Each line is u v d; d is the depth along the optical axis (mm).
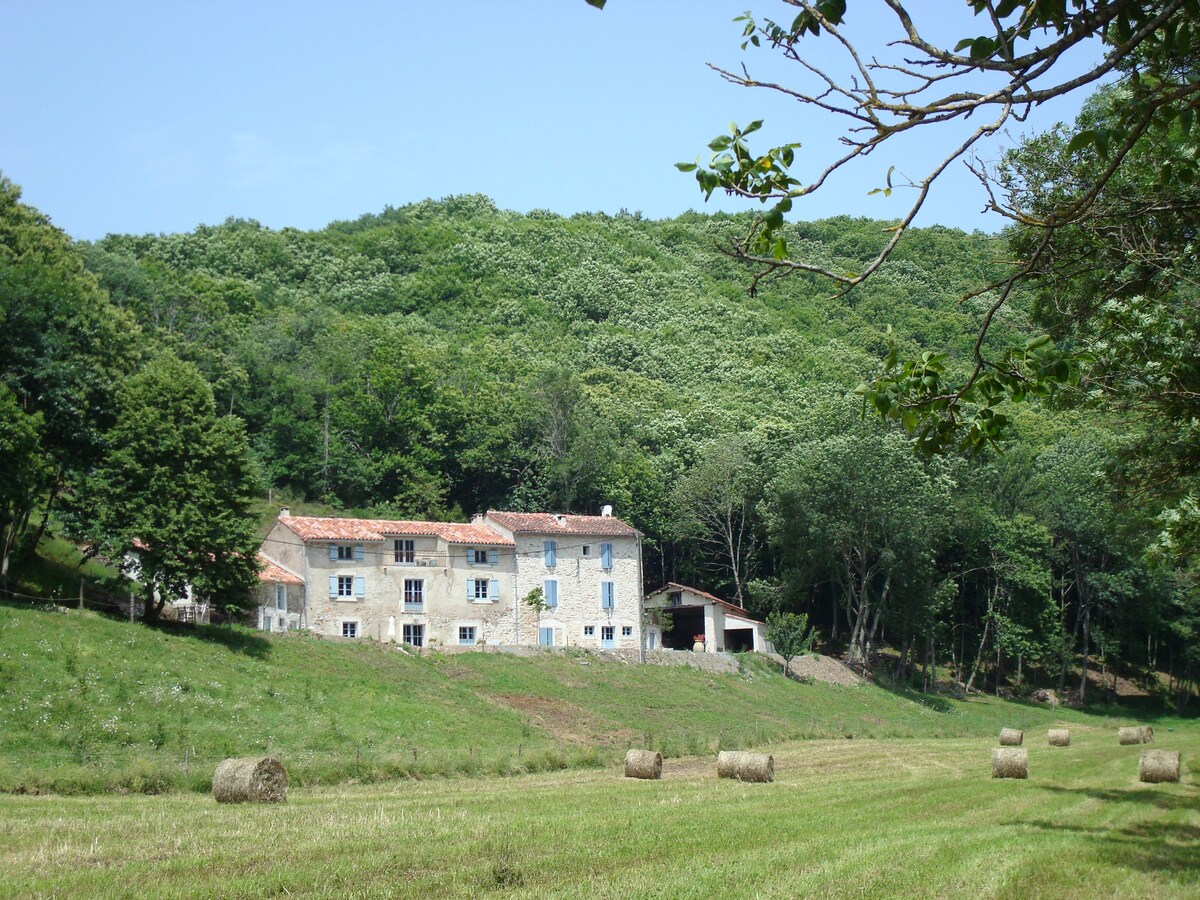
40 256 55406
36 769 25766
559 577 62906
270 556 58094
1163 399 15961
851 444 65875
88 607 44562
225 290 100312
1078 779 27141
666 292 126938
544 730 42906
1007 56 6352
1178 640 77938
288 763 28703
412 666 48188
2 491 40719
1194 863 14531
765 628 68625
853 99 6535
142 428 43656
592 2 6121
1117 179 13289
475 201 171750
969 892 12508
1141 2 6426
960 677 75750
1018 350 8250
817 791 23953
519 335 109875
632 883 12469
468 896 11656
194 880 12234
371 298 121500
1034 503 75438
